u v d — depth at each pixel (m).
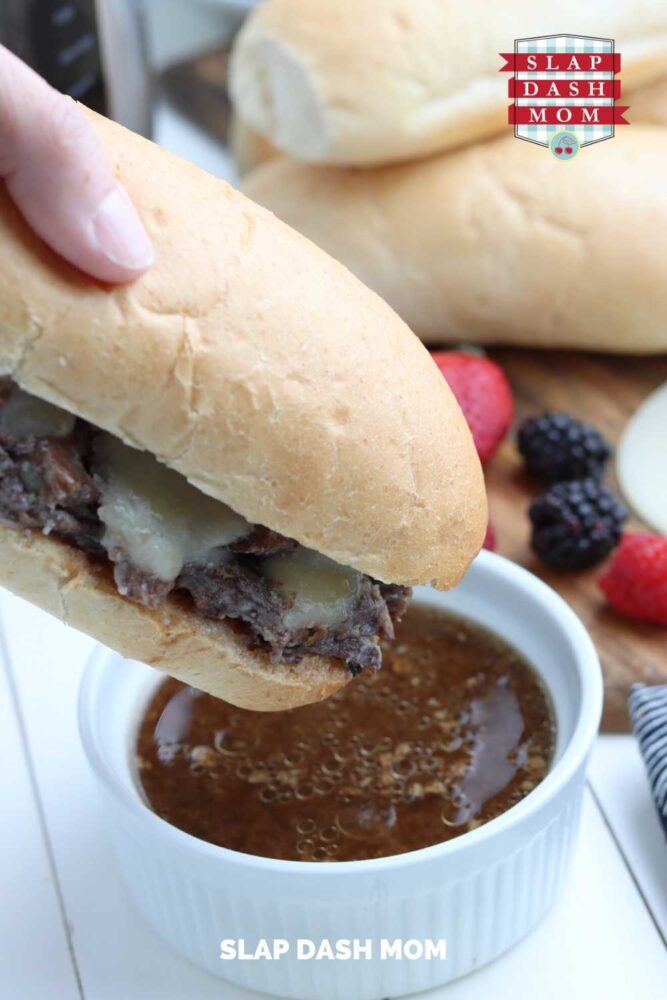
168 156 0.26
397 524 0.26
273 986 0.29
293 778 0.31
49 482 0.25
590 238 0.45
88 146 0.24
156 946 0.31
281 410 0.25
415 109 0.44
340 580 0.27
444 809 0.30
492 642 0.33
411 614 0.34
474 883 0.28
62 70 0.47
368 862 0.28
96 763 0.30
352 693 0.33
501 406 0.42
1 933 0.31
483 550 0.34
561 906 0.31
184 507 0.26
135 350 0.24
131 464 0.26
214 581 0.26
